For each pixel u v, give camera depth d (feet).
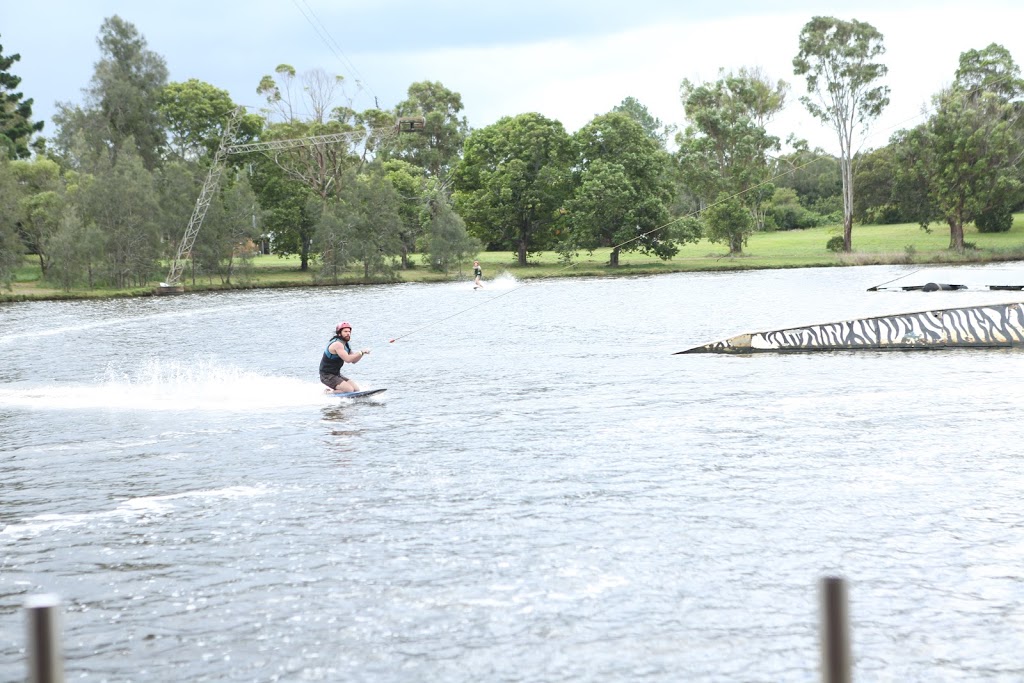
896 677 51.16
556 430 116.67
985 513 78.02
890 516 77.66
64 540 75.97
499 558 69.41
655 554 69.56
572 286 520.42
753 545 71.10
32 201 637.71
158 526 79.10
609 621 58.39
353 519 79.71
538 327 278.05
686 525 76.18
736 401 135.33
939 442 105.40
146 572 68.28
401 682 51.52
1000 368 162.81
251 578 66.64
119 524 80.02
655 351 205.87
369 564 68.80
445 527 76.89
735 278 555.69
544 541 72.84
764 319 285.84
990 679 50.65
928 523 75.66
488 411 132.05
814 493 84.94
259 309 405.59
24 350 243.60
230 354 223.10
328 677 52.21
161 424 127.65
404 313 357.61
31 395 157.28
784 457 99.25
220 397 151.23
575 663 53.16
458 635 56.90
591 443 108.17
